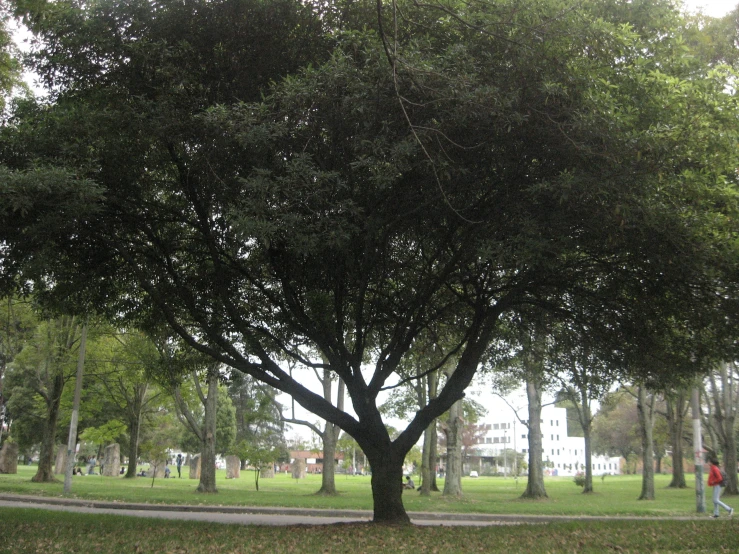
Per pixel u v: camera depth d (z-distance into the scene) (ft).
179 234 44.93
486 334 44.09
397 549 33.65
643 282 39.52
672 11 36.99
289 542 35.65
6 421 167.32
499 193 35.06
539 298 44.42
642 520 51.93
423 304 42.86
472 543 36.27
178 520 46.83
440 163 31.81
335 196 34.04
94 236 38.96
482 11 32.78
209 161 36.19
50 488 93.86
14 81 51.60
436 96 31.53
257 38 37.68
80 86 38.40
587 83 31.48
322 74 33.17
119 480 137.69
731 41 52.80
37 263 34.78
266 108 33.83
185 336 42.34
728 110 31.68
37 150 35.88
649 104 32.12
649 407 110.83
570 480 228.22
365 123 32.55
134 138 36.06
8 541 33.53
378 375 44.29
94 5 36.63
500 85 32.12
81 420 155.53
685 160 33.50
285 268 42.11
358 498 89.45
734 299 36.06
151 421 167.22
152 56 35.68
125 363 102.89
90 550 31.68
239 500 81.30
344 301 47.01
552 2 30.78
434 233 39.32
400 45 33.58
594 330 45.34
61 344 106.42
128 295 48.52
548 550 33.83
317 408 44.32
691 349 43.34
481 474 348.59
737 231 33.94
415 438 45.11
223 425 203.41
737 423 147.02
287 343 49.62
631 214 31.58
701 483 68.59
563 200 31.07
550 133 31.86
